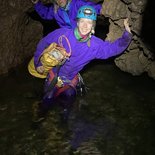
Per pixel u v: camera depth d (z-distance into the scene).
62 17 1.90
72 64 1.95
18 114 1.96
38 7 2.01
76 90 2.06
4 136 1.79
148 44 1.96
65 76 2.00
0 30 2.32
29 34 2.63
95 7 2.05
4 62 2.38
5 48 2.38
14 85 2.25
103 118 1.92
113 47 1.95
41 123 1.89
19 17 2.43
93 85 2.24
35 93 2.16
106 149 1.69
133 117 1.92
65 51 1.88
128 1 1.93
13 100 2.09
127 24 1.93
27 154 1.67
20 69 2.46
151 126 1.83
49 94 2.00
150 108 1.97
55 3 1.92
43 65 1.94
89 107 2.02
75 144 1.73
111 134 1.80
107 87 2.21
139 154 1.64
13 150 1.70
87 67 2.48
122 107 2.01
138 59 2.11
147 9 1.88
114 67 2.46
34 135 1.80
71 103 2.03
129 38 1.93
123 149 1.68
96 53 1.95
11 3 2.36
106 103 2.05
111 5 2.04
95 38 1.93
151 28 1.91
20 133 1.81
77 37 1.86
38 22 2.72
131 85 2.19
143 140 1.74
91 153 1.67
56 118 1.93
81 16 1.79
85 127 1.86
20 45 2.54
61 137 1.78
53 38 1.92
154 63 2.04
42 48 1.96
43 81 2.30
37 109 2.00
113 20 2.08
